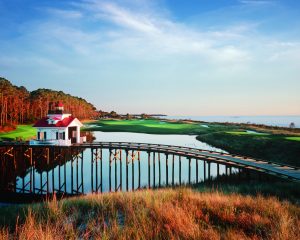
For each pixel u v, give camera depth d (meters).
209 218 8.47
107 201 10.62
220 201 10.16
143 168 41.50
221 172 37.00
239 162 26.08
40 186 31.91
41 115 102.44
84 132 87.81
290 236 6.22
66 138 36.34
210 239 6.16
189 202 9.99
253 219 8.07
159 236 6.54
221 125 121.38
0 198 27.20
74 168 41.97
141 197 10.84
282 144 44.19
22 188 30.48
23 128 75.31
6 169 40.53
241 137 58.62
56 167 43.28
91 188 31.22
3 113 78.19
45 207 10.30
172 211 8.03
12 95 86.75
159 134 88.00
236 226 7.72
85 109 171.50
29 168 41.94
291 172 22.19
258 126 107.12
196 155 28.73
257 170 23.06
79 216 8.73
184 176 35.69
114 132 94.25
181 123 139.00
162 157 51.41
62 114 37.94
